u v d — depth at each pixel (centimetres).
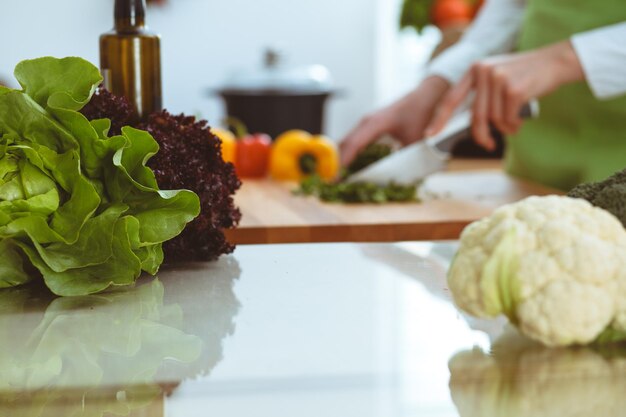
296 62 430
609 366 70
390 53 439
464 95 188
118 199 96
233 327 80
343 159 214
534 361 71
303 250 112
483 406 61
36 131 92
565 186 201
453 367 69
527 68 181
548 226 73
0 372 69
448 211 168
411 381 66
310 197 185
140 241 95
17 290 94
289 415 59
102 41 116
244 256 109
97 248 93
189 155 104
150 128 103
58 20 398
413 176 192
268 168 225
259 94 282
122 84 115
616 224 76
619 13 190
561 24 198
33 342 77
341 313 84
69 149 93
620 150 192
